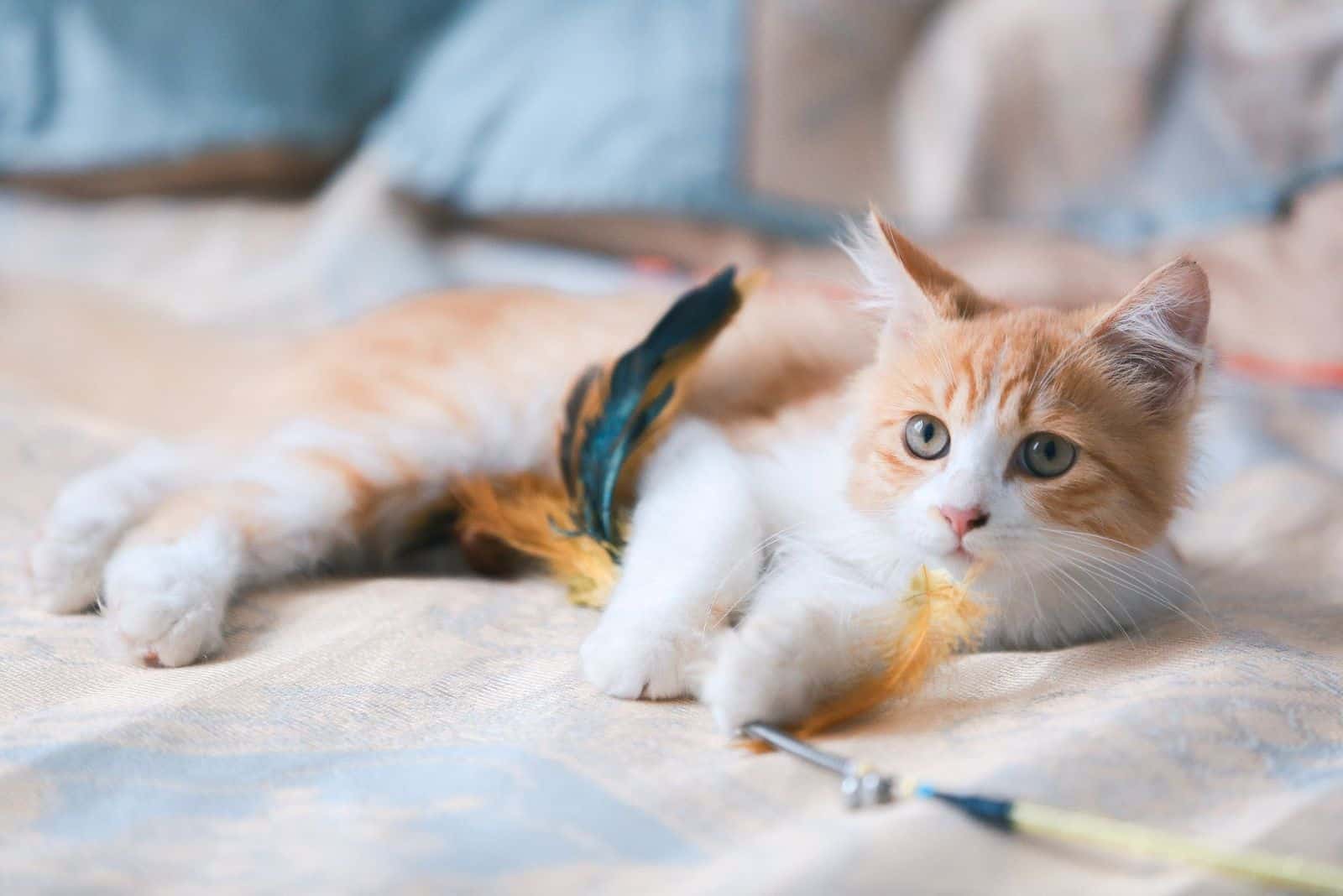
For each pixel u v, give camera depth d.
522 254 1.04
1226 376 0.86
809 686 0.54
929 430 0.60
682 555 0.58
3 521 0.67
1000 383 0.59
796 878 0.46
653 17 1.03
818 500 0.62
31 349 0.87
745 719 0.53
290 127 1.09
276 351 0.87
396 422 0.67
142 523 0.64
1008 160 1.00
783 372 0.70
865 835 0.47
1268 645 0.58
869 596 0.58
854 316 0.68
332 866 0.47
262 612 0.61
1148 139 0.97
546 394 0.68
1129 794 0.50
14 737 0.52
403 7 1.13
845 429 0.63
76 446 0.75
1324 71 0.91
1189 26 0.97
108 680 0.56
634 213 1.00
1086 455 0.59
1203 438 0.66
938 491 0.58
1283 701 0.54
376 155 1.07
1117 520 0.59
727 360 0.70
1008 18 1.01
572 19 1.05
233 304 0.96
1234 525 0.73
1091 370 0.60
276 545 0.64
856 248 0.65
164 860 0.48
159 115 1.08
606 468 0.61
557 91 1.02
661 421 0.64
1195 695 0.54
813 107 1.01
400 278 0.98
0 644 0.58
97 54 1.10
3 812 0.49
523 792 0.50
